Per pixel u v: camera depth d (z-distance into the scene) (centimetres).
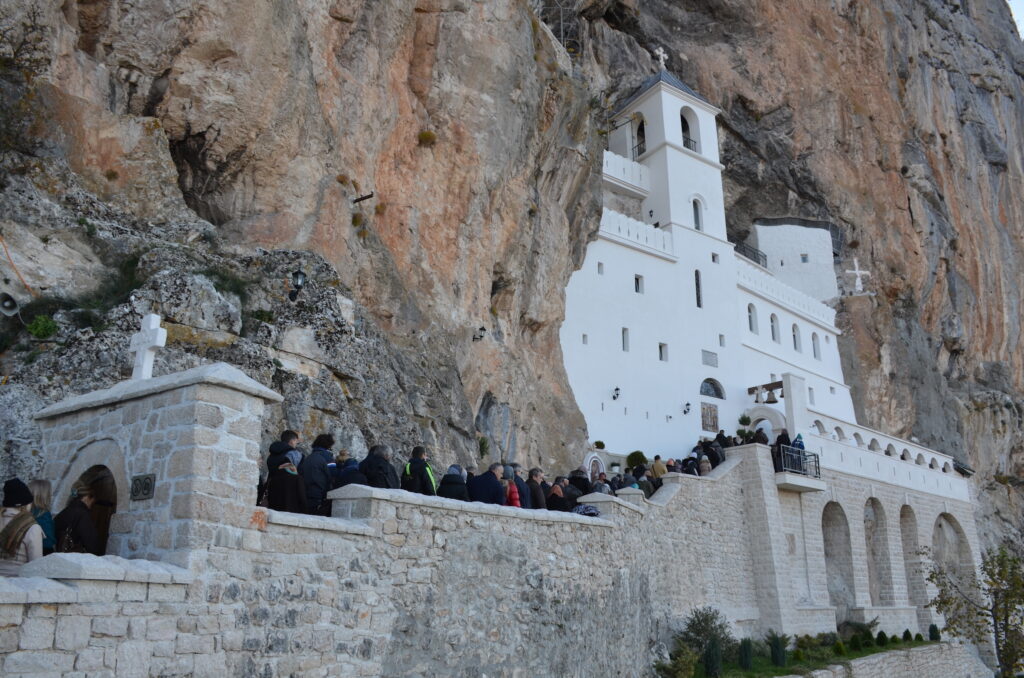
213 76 1591
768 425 3559
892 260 4616
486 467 2075
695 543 2159
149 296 1309
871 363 4438
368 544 956
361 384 1573
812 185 4497
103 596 681
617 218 3369
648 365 3262
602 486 1788
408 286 1967
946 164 5241
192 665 741
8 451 1070
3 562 729
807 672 2111
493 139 2234
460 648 1065
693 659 1745
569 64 2800
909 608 3136
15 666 617
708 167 3881
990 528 4581
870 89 4803
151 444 822
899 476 3381
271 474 967
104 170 1459
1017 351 5512
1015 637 2831
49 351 1191
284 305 1503
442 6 2147
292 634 843
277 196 1670
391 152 2009
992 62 6116
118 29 1531
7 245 1253
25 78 1383
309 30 1783
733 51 4406
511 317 2472
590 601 1412
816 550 2739
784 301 4106
